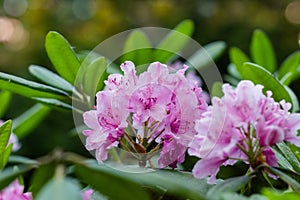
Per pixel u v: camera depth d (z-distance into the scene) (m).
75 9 4.02
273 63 1.42
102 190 0.85
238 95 0.92
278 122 0.93
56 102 1.10
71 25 3.93
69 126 3.10
